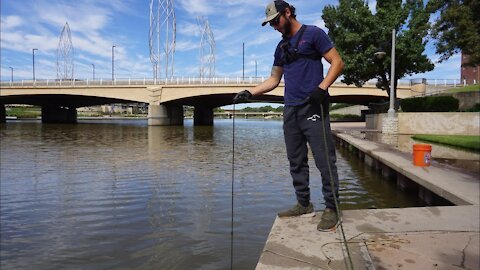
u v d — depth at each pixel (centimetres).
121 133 3562
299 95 304
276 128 5225
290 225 332
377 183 1059
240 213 710
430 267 279
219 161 1519
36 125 5316
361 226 362
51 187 980
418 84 3812
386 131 1986
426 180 743
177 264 479
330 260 265
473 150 1299
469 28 1122
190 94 4775
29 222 671
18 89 5103
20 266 483
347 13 2723
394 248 312
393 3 2681
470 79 4444
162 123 5041
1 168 1316
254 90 322
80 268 475
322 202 804
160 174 1177
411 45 2605
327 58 289
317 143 303
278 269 252
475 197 577
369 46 2702
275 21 299
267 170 1266
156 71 5588
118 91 5006
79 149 2025
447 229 367
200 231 605
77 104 6644
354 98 4591
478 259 296
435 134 1884
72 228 632
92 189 950
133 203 800
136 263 485
